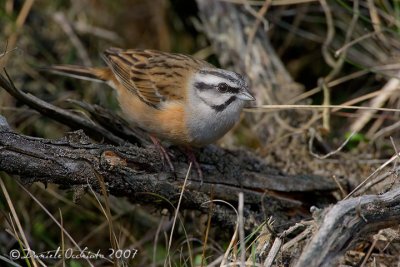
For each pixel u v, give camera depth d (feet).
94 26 45.39
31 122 37.58
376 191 28.81
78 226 34.88
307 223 24.29
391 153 34.45
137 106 32.55
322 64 43.55
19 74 40.65
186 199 28.07
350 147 35.63
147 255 32.58
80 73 35.47
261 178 29.99
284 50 43.88
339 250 21.93
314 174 32.42
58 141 25.17
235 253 24.07
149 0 46.52
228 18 41.70
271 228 25.38
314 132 34.42
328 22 38.58
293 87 38.42
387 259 26.09
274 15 42.63
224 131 31.50
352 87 41.22
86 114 32.78
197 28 44.19
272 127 36.96
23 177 24.90
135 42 46.14
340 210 22.33
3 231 32.12
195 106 30.96
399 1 36.94
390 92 36.24
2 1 41.01
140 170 26.99
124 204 34.32
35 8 43.45
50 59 42.19
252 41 40.32
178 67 32.37
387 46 37.60
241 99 30.83
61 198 34.04
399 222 23.20
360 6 40.04
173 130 31.37
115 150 26.20
